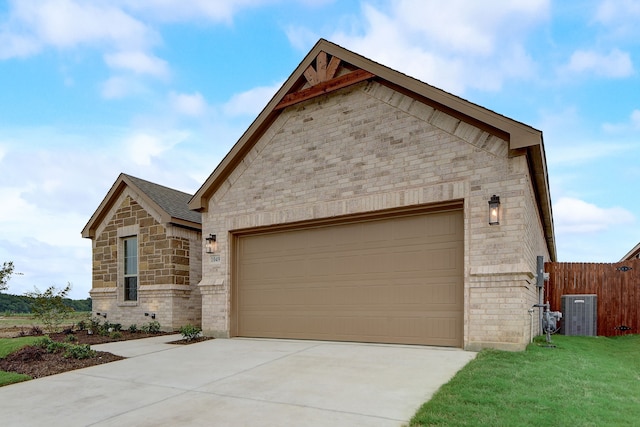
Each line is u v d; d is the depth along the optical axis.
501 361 5.96
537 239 10.25
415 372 5.75
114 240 14.09
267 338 9.89
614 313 10.95
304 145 9.59
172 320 12.30
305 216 9.34
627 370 5.97
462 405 4.08
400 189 8.18
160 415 4.42
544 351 6.84
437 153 7.85
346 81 8.88
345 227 9.10
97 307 14.26
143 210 13.35
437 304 7.83
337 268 9.09
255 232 10.43
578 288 11.26
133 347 9.05
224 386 5.48
